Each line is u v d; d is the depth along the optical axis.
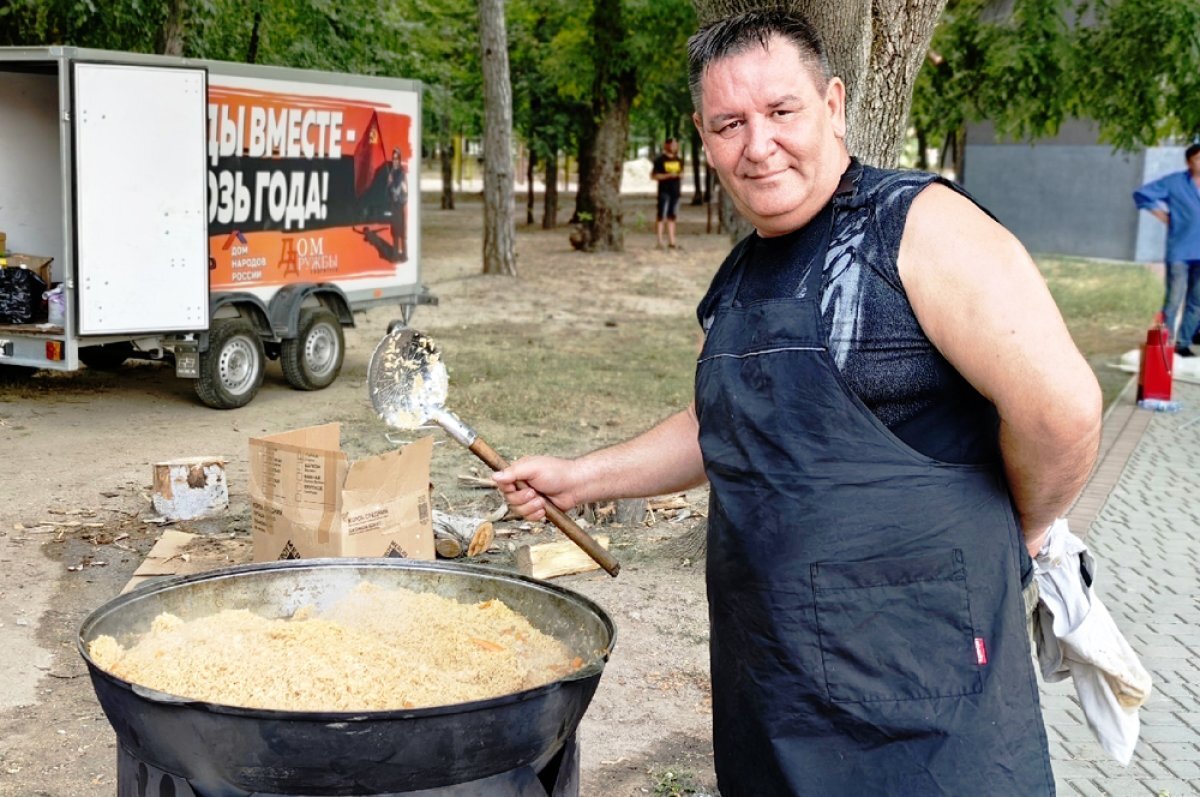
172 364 10.70
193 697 2.53
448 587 3.28
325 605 3.25
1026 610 2.50
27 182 11.65
